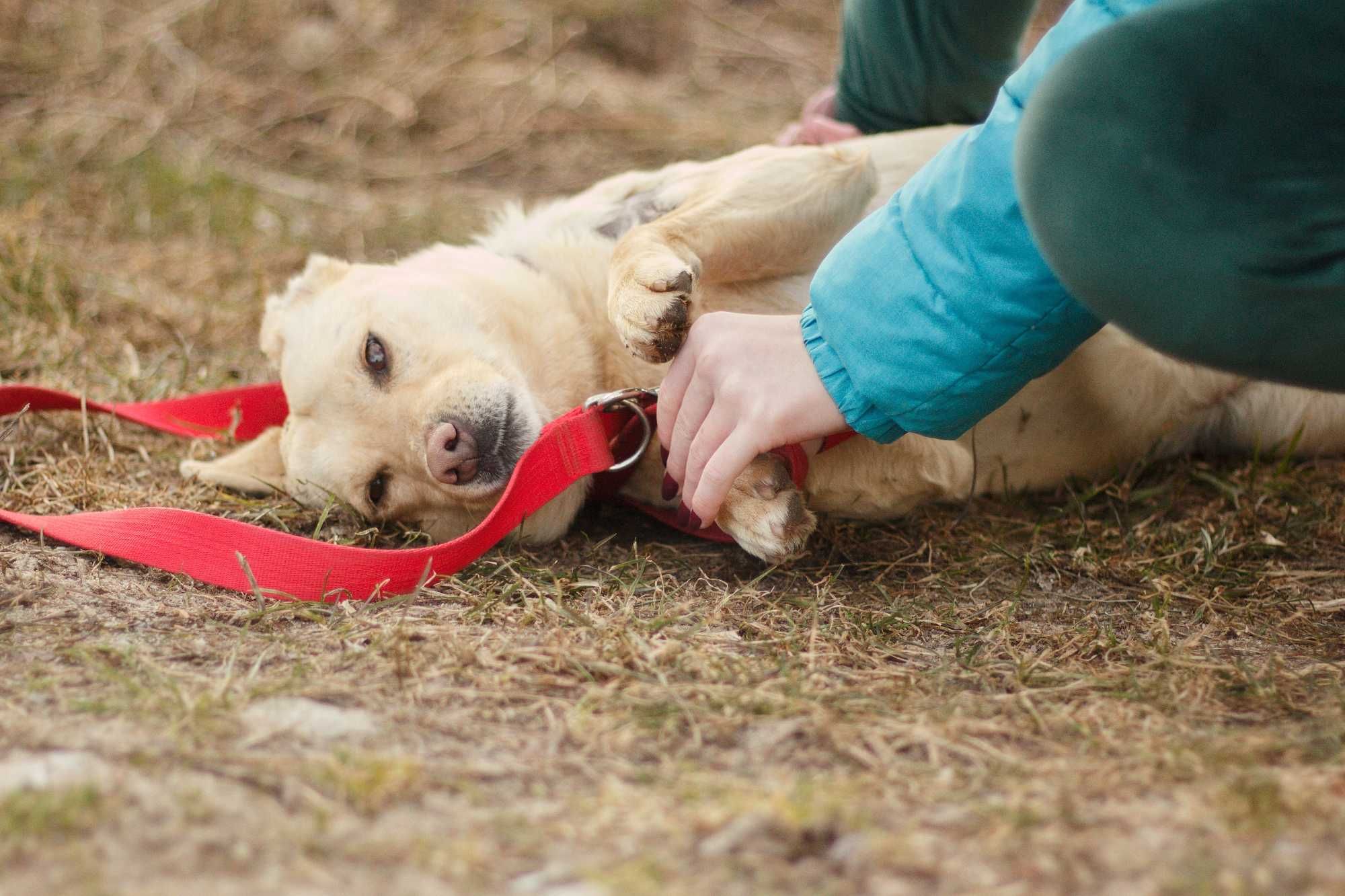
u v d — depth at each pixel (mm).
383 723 1678
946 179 1907
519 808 1441
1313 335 1475
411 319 2752
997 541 2629
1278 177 1469
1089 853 1307
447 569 2352
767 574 2402
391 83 5801
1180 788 1465
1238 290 1475
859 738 1651
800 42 6703
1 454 2973
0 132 5062
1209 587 2350
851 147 2912
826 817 1381
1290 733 1653
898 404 1999
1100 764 1562
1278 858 1279
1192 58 1492
